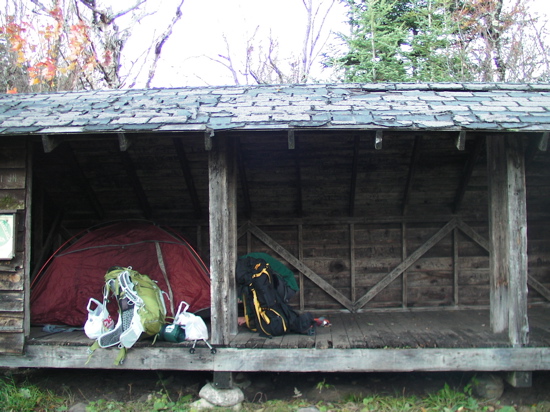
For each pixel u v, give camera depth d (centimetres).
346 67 1205
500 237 447
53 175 601
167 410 432
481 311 609
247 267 481
